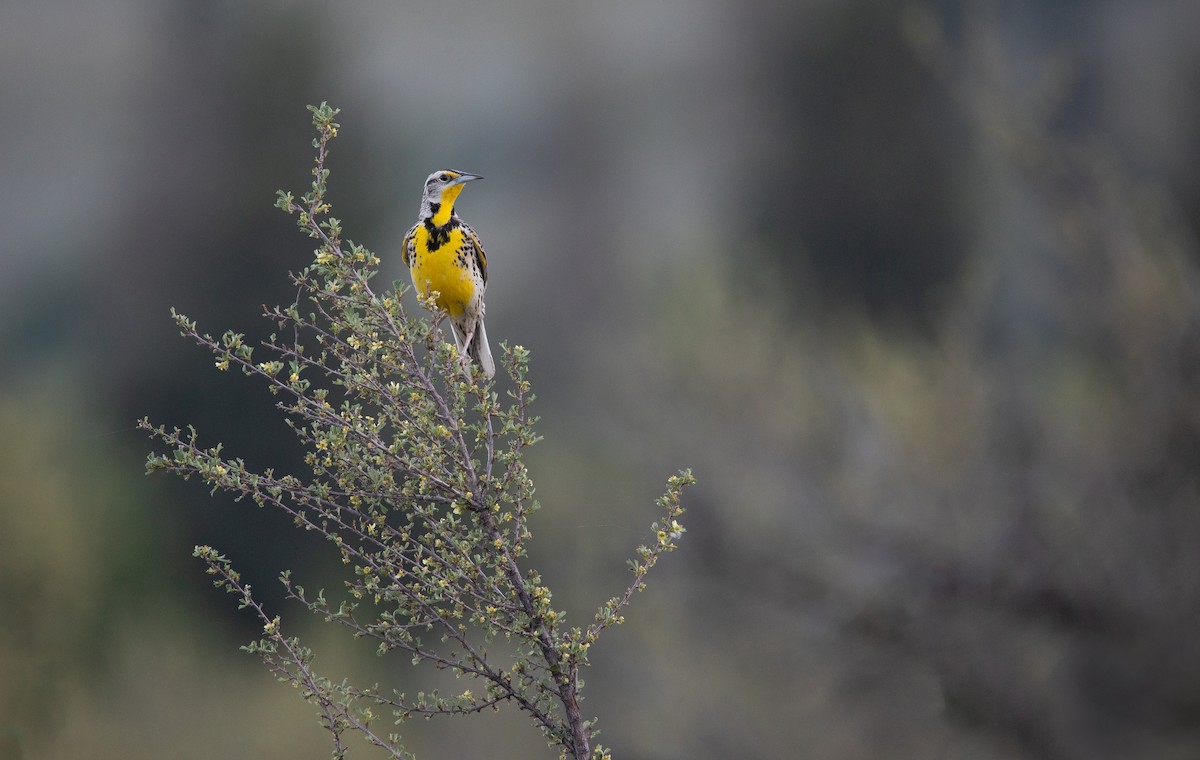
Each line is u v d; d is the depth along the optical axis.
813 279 22.81
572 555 13.66
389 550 4.18
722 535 13.29
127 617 16.78
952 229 23.52
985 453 12.68
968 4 15.21
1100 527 11.75
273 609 17.77
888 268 24.05
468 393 4.35
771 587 12.95
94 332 20.12
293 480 4.18
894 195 23.95
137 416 19.03
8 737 14.70
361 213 20.55
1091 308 11.84
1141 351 11.39
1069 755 11.54
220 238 19.64
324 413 4.21
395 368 4.28
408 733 12.77
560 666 4.14
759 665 12.91
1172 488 11.41
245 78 20.31
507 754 12.89
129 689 15.42
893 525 12.80
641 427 14.88
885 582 12.55
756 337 15.00
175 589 18.09
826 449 13.68
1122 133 18.42
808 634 12.77
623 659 13.23
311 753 14.16
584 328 20.72
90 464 18.34
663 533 4.36
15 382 19.17
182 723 14.94
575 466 15.09
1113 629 11.45
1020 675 11.88
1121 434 11.63
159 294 19.55
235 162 20.20
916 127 24.28
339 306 4.32
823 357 14.94
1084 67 19.31
